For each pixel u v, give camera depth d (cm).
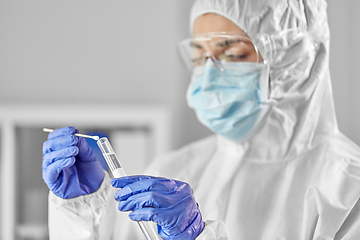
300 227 100
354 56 182
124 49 252
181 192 84
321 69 107
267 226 104
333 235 95
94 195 98
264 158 114
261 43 104
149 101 254
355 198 97
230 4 107
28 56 242
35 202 217
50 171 89
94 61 249
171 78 256
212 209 112
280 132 111
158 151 227
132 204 79
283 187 108
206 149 135
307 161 109
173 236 80
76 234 95
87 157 101
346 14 183
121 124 228
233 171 116
